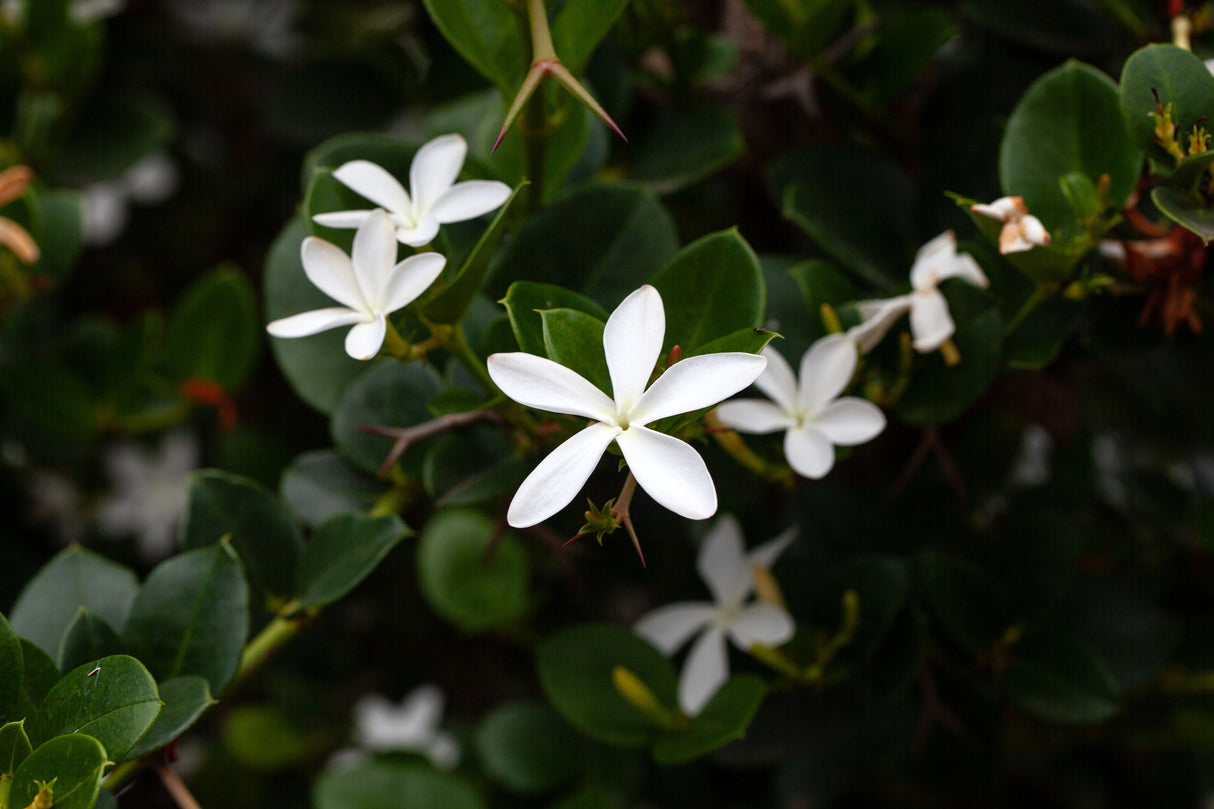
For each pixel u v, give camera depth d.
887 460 0.58
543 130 0.52
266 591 0.52
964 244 0.52
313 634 0.72
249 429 0.69
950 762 0.58
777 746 0.56
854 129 0.60
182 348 0.65
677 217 0.62
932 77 0.62
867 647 0.54
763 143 0.61
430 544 0.64
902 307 0.51
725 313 0.49
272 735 0.71
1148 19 0.55
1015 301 0.53
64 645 0.49
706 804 0.62
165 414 0.67
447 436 0.52
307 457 0.55
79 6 0.65
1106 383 0.64
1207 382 0.58
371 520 0.51
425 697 0.72
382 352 0.48
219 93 0.79
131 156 0.66
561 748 0.62
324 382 0.55
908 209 0.57
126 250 0.79
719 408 0.50
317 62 0.69
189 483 0.52
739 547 0.56
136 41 0.74
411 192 0.49
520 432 0.50
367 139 0.52
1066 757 0.66
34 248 0.54
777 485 0.55
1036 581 0.55
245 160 0.79
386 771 0.60
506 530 0.60
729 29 0.62
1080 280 0.52
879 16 0.60
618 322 0.45
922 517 0.57
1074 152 0.52
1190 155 0.48
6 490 0.69
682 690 0.55
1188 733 0.63
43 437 0.67
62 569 0.51
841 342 0.50
